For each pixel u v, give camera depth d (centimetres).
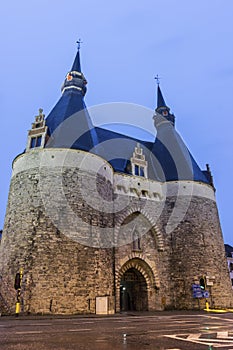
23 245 1864
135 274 2567
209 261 2508
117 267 2267
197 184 2805
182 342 670
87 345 622
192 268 2473
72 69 3036
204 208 2725
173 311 2270
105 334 805
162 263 2573
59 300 1744
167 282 2519
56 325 1075
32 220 1919
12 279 1809
